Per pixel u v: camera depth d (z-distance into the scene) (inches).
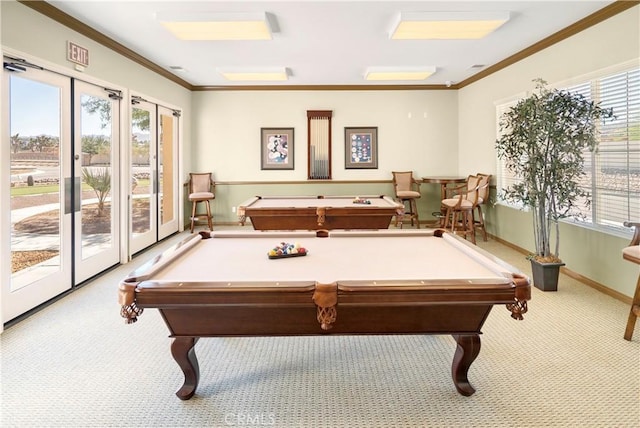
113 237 180.4
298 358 99.0
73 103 148.9
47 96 134.6
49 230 136.6
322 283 66.1
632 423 73.1
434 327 74.1
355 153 292.5
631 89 132.0
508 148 161.0
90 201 161.3
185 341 78.2
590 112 133.0
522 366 94.1
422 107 291.1
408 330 73.9
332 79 266.7
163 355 100.7
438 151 293.3
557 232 148.3
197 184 281.1
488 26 150.5
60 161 141.5
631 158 132.6
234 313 72.1
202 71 239.5
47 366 94.7
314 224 163.2
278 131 291.0
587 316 123.7
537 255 152.1
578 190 140.2
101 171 169.5
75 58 147.3
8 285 117.6
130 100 191.5
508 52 200.2
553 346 104.1
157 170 230.8
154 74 222.2
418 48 191.9
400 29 153.2
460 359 81.5
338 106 290.2
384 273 75.7
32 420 74.6
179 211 268.1
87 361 97.3
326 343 107.4
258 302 64.9
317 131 290.0
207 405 79.4
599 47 145.3
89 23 152.5
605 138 143.8
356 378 89.6
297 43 182.2
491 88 236.5
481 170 253.4
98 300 139.0
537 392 83.4
